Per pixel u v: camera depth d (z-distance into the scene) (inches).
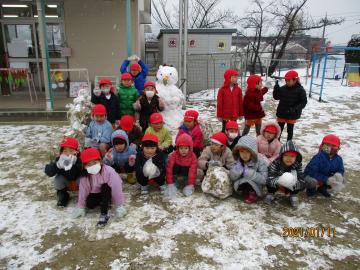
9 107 310.3
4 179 172.7
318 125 302.7
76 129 187.6
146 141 147.7
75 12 366.6
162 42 518.9
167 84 240.7
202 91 500.7
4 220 132.4
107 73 383.9
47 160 199.8
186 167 157.8
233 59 490.6
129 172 167.2
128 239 120.0
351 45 682.2
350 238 123.6
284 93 218.5
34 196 153.9
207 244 117.5
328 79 725.3
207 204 146.6
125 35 374.6
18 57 378.3
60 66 379.9
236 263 107.7
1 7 365.7
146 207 143.0
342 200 153.9
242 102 222.7
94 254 112.0
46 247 115.5
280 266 106.9
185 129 181.3
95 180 130.6
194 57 499.8
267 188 151.4
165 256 110.9
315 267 106.8
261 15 1093.8
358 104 419.8
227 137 175.6
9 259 109.0
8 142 234.7
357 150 227.8
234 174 148.6
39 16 283.4
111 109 211.8
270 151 173.9
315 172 152.2
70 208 142.0
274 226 130.0
